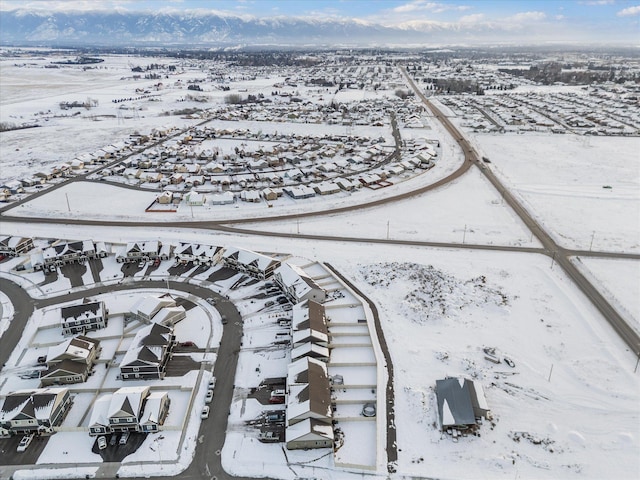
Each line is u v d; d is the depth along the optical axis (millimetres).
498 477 43438
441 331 65125
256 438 48281
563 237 93188
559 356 59656
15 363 59469
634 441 46875
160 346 58531
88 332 65625
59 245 85875
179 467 44875
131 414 48125
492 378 56000
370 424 50062
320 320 64500
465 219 103375
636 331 64062
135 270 82688
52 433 49062
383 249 89625
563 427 49031
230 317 68750
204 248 85562
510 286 75688
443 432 48562
